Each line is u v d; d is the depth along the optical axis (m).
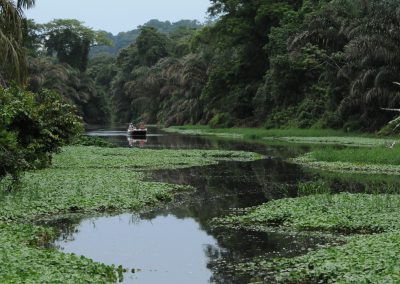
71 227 14.34
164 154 35.34
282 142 49.22
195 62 95.38
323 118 58.59
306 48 57.03
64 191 18.17
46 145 20.30
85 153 34.81
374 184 21.75
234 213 16.33
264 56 75.56
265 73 75.56
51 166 26.52
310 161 30.98
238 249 12.22
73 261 9.98
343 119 55.88
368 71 48.16
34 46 107.50
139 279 10.09
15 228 12.62
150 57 126.56
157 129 89.62
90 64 158.38
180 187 20.97
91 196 17.55
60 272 9.21
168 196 18.73
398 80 47.72
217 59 87.75
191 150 38.81
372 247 10.53
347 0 56.06
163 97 113.31
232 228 14.30
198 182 23.08
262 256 11.61
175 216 15.86
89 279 9.16
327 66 57.53
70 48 111.88
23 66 25.20
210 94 81.38
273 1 72.44
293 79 64.19
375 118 51.06
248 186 21.95
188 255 11.77
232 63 79.62
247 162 31.67
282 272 10.16
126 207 16.78
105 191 18.56
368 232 13.29
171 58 113.31
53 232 13.33
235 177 24.72
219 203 18.05
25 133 18.91
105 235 13.55
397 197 17.31
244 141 52.16
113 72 145.00
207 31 82.00
